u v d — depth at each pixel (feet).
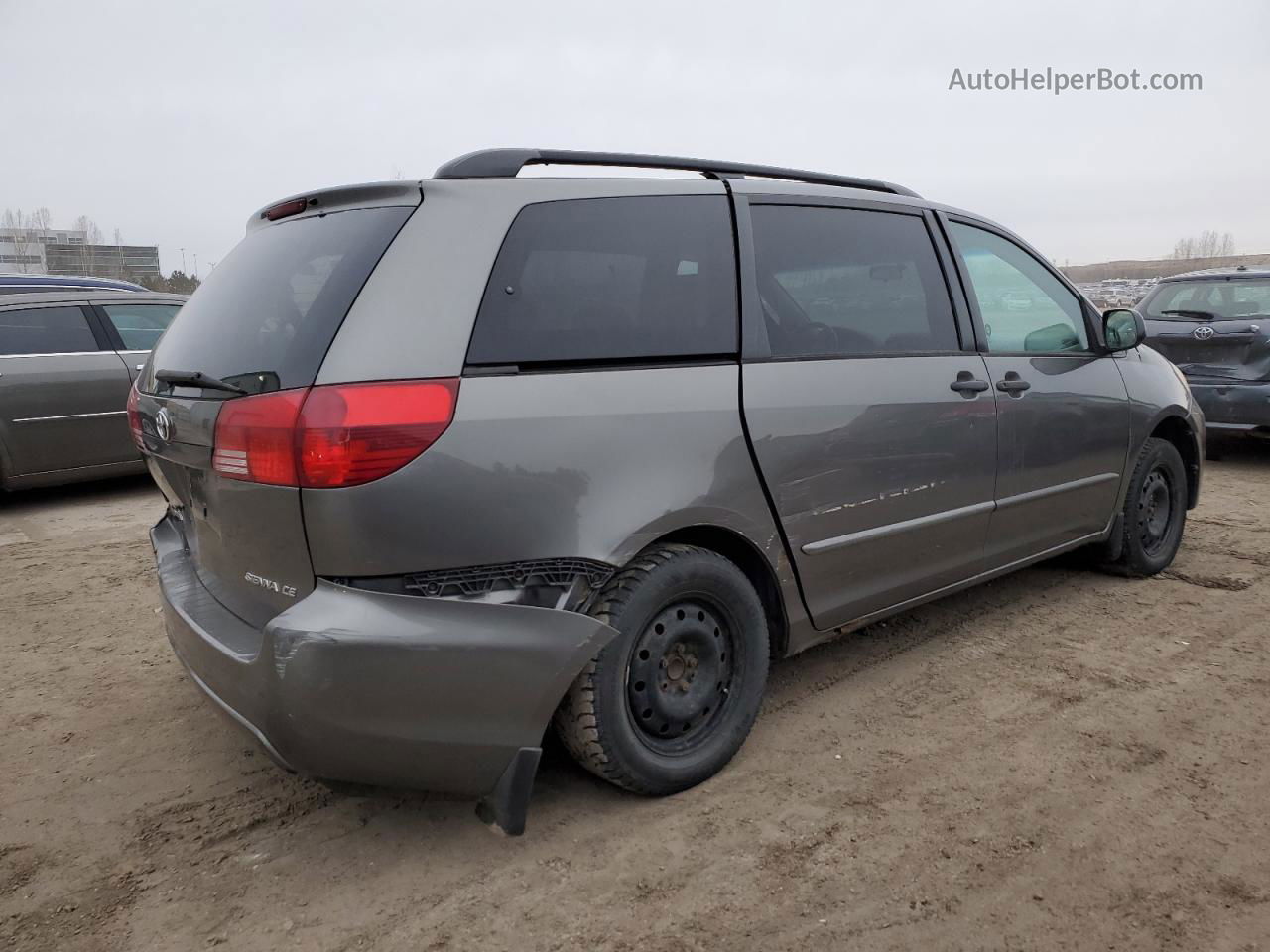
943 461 11.02
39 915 7.38
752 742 10.03
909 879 7.66
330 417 6.89
